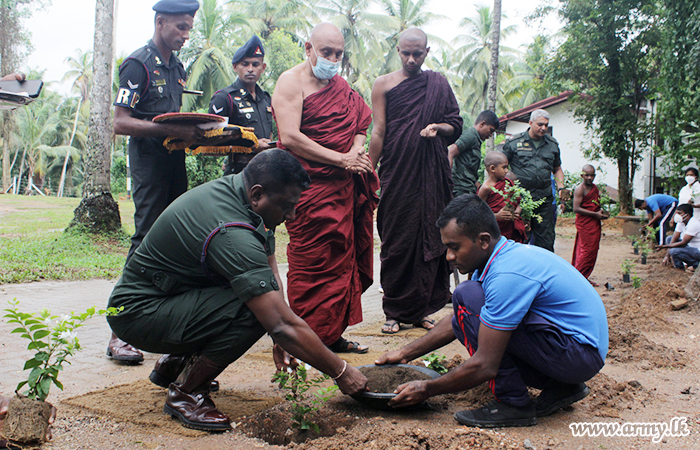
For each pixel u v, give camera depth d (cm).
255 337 263
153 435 254
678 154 1028
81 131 4672
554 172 679
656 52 1758
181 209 262
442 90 482
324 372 266
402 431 246
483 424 263
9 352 382
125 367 364
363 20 3528
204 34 2734
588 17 1780
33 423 231
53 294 626
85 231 1032
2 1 2764
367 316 584
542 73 1956
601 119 1916
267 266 252
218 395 309
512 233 574
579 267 764
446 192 492
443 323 309
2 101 273
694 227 816
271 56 2691
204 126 368
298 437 256
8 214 1727
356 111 430
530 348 260
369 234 436
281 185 258
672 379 347
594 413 286
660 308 561
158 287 268
